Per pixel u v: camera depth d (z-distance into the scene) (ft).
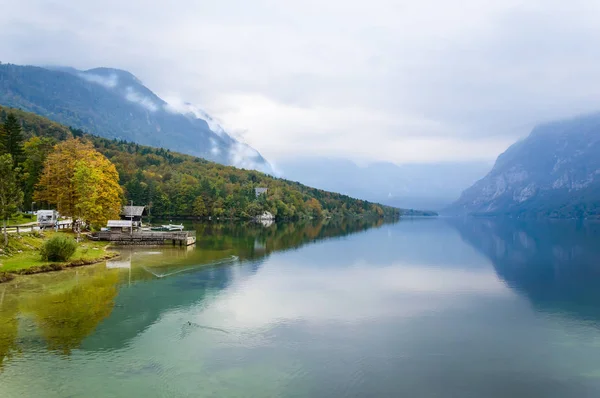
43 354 109.40
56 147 351.87
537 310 163.84
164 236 344.49
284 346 119.85
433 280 220.23
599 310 164.45
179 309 153.17
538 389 98.43
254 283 202.08
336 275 228.84
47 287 180.75
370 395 93.15
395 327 140.26
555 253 341.82
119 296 169.37
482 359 114.93
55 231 304.71
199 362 106.93
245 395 90.74
